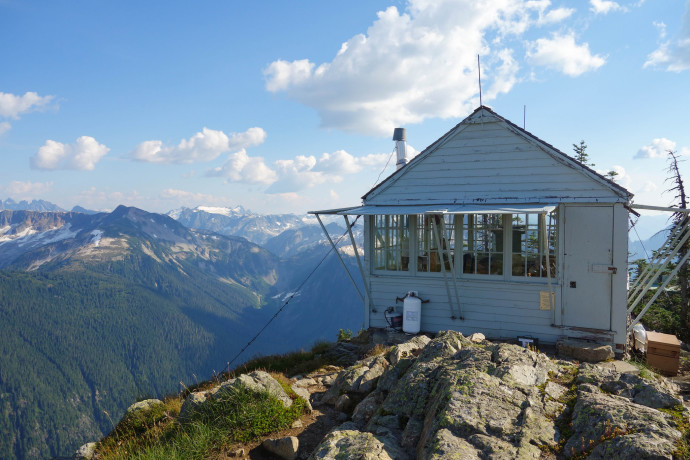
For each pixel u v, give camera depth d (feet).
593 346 30.07
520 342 33.19
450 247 36.83
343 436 12.96
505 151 34.91
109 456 18.94
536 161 33.88
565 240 32.68
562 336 32.73
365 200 40.29
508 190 34.81
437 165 37.40
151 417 22.45
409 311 36.70
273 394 19.42
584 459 10.18
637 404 12.14
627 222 31.14
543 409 12.71
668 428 10.33
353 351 37.01
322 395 22.98
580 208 32.24
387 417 14.90
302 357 38.40
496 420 11.90
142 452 17.21
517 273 34.53
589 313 32.14
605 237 31.65
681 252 48.91
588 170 31.96
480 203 35.63
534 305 33.73
